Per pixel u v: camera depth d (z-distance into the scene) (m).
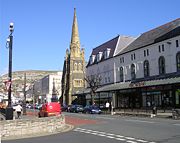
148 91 50.59
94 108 54.44
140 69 55.84
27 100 131.00
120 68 63.00
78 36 107.94
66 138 17.36
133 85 52.25
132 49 58.66
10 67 22.61
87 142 15.24
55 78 130.75
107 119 35.03
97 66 74.75
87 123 29.80
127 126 24.38
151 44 52.56
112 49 68.75
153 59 52.16
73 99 102.19
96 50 80.44
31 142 15.91
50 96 128.12
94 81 71.12
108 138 16.91
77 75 104.81
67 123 30.06
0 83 60.88
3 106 45.88
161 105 46.91
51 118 21.77
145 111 44.75
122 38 69.06
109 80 67.81
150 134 18.00
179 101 42.88
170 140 15.02
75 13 109.94
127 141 15.29
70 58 105.50
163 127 22.22
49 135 19.39
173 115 34.22
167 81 43.22
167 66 48.62
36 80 154.62
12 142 16.06
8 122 18.59
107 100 65.81
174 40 47.28
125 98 58.19
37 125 20.31
